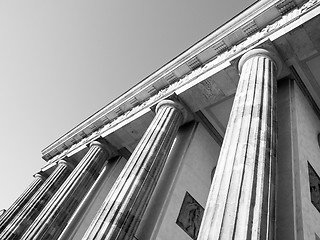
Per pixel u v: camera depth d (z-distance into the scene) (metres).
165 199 17.80
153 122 21.36
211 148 24.45
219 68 20.25
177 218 18.05
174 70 24.69
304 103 18.64
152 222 16.64
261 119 12.98
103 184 27.73
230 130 13.43
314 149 16.44
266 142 11.88
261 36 18.98
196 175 21.39
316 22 16.11
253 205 9.26
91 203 26.42
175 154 21.25
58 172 32.12
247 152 11.37
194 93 22.11
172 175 19.45
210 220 9.55
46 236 22.39
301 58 17.84
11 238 26.83
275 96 15.16
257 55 17.70
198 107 22.97
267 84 15.12
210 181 23.34
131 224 15.81
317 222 12.03
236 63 19.03
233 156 11.60
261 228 8.61
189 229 18.67
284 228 10.68
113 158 30.55
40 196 29.84
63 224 23.89
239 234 8.41
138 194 16.80
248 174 10.36
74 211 25.38
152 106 24.17
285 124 15.72
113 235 14.77
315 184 14.03
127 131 27.42
